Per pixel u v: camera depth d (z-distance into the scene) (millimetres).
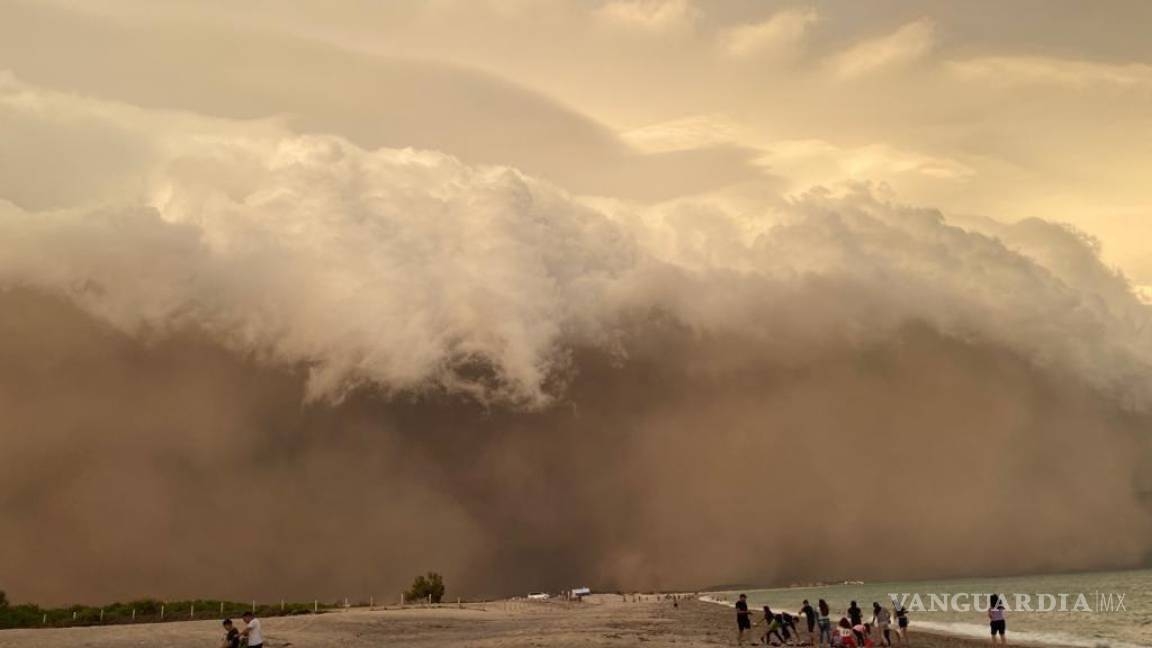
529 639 56938
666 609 132125
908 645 53562
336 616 88188
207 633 58000
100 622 93312
